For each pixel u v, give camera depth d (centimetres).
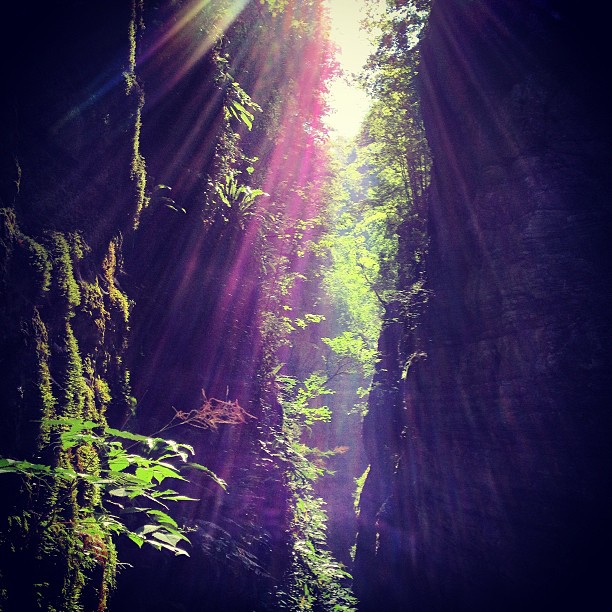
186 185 752
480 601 881
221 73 838
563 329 770
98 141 470
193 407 722
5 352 308
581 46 832
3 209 325
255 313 1001
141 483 309
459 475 977
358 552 1855
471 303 995
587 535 698
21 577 283
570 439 735
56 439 338
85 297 430
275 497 933
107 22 468
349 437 2997
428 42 1345
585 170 804
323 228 2161
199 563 591
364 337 3284
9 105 344
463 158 1120
